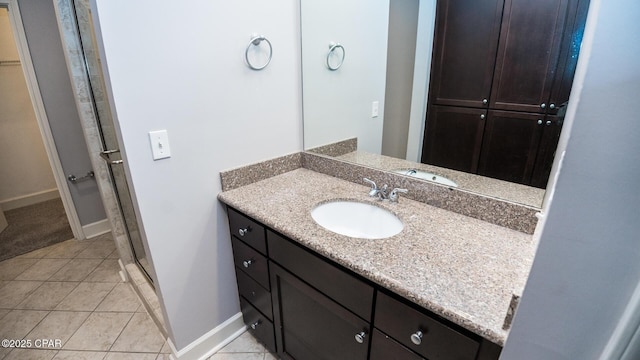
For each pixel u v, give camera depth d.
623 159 0.30
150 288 1.97
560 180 0.35
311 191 1.52
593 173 0.32
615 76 0.29
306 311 1.27
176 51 1.22
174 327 1.51
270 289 1.42
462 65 1.17
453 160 1.28
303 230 1.14
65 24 1.64
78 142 2.63
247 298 1.64
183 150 1.33
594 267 0.35
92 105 1.81
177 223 1.39
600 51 0.30
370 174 1.55
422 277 0.86
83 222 2.77
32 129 3.36
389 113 1.45
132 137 1.18
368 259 0.95
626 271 0.32
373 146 1.54
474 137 1.20
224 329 1.72
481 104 1.15
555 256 0.37
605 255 0.34
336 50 1.55
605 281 0.34
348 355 1.14
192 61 1.27
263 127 1.61
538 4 0.95
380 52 1.41
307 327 1.30
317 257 1.10
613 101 0.30
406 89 1.37
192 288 1.53
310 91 1.70
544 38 0.95
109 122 1.73
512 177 1.12
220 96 1.40
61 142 2.55
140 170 1.23
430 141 1.34
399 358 0.94
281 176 1.73
